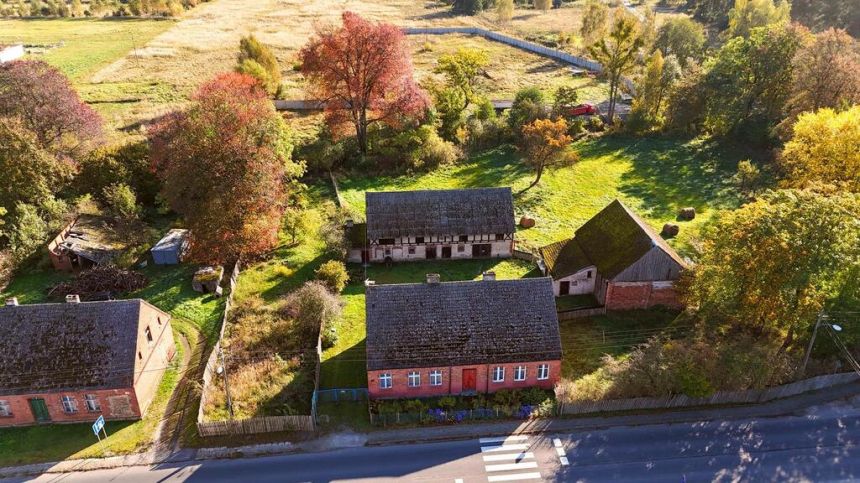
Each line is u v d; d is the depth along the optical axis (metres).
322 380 47.06
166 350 48.72
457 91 98.06
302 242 68.19
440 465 39.59
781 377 45.78
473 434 42.19
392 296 45.84
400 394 45.16
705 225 71.06
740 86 90.25
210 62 129.62
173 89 112.44
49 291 57.78
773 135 87.06
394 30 84.25
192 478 38.53
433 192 65.19
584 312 54.81
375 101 87.12
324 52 82.31
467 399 45.19
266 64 107.50
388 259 64.44
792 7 133.62
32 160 64.38
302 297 52.97
